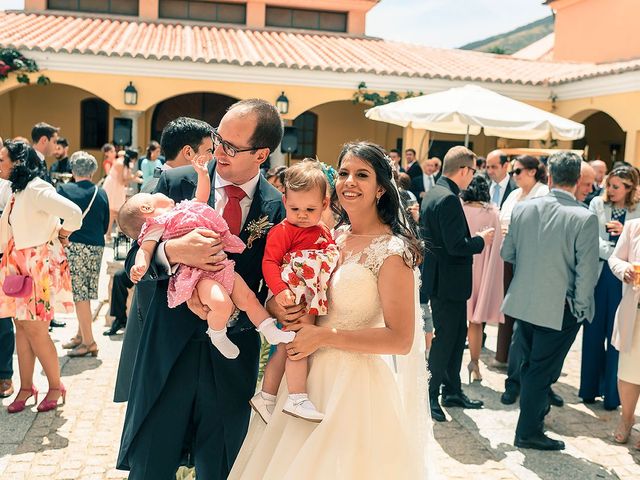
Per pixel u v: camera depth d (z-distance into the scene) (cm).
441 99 861
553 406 586
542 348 479
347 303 277
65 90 1827
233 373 309
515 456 479
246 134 292
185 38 1722
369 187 279
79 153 652
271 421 289
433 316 544
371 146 282
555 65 1847
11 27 1623
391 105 908
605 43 2052
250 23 2017
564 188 479
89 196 644
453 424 534
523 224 487
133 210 294
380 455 276
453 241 511
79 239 643
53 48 1407
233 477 299
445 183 535
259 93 1506
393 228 288
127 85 1458
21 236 496
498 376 660
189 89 1485
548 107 1614
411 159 1409
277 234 280
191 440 320
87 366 634
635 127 1384
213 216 287
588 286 460
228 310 276
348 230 304
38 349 519
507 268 639
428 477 309
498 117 819
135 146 1477
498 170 824
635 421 556
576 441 511
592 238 458
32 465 440
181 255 276
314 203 275
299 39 1886
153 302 305
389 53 1802
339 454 266
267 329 278
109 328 758
